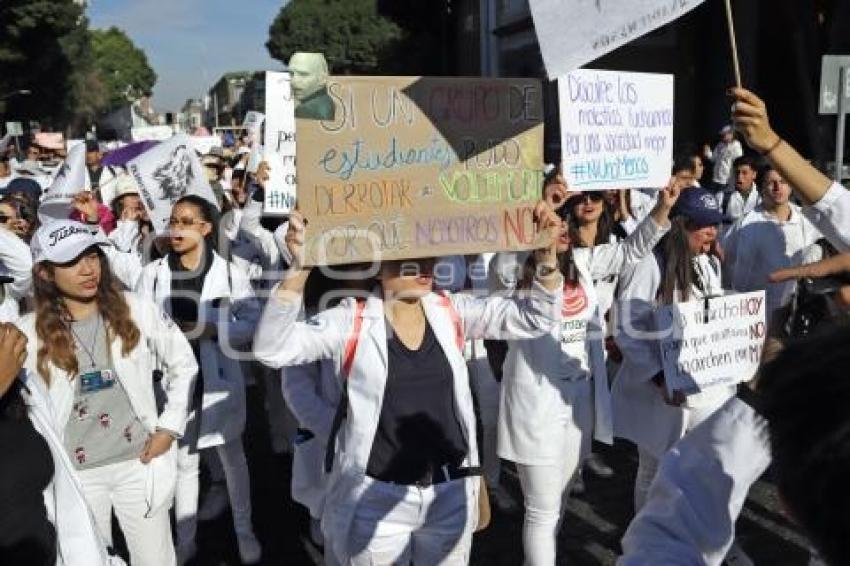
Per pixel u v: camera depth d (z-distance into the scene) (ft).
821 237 16.39
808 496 2.96
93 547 7.37
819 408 2.97
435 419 8.96
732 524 4.54
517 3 106.01
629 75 12.01
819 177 6.74
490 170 8.98
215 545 14.98
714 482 4.56
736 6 55.11
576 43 7.66
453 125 8.75
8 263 15.24
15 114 176.35
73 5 159.12
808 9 50.98
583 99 11.64
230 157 46.88
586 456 12.05
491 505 15.92
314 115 8.13
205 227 14.10
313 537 14.69
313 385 10.11
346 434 8.91
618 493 16.34
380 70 187.62
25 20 149.89
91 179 34.76
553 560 11.53
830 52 48.73
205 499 16.87
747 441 4.56
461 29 136.87
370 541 8.93
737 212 24.84
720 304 11.83
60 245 9.41
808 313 7.33
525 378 11.23
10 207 18.20
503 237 9.09
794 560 13.34
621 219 17.37
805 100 51.16
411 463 8.86
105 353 9.91
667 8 7.80
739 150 37.78
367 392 8.76
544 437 11.23
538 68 100.68
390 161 8.53
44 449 7.13
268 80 16.38
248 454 19.42
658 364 12.01
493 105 8.92
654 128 12.33
